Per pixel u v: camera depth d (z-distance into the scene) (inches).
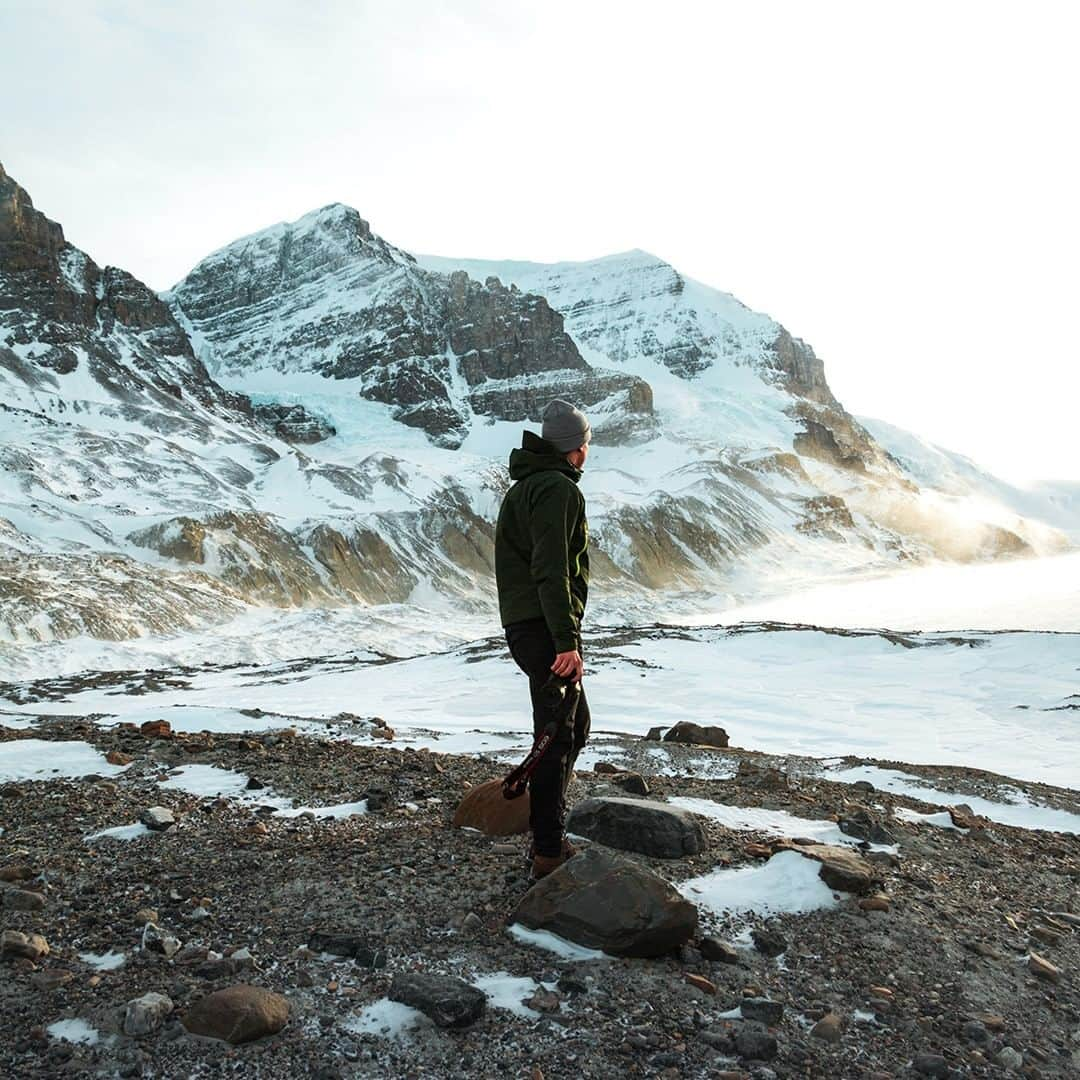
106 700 1114.7
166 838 208.8
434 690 1244.5
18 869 183.0
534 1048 131.3
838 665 1567.4
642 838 207.9
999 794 437.7
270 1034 130.6
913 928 182.1
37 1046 126.1
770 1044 135.2
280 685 1334.9
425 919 166.2
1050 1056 147.3
